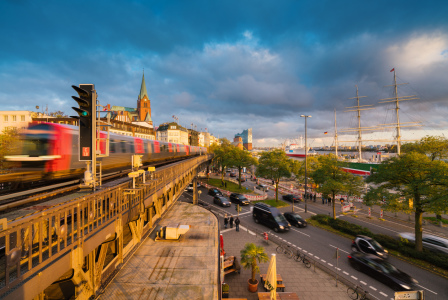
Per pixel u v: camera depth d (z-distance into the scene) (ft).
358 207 124.67
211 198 138.00
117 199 28.94
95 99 25.71
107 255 37.27
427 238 70.64
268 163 130.41
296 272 57.26
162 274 35.86
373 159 247.29
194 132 431.02
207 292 31.32
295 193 159.63
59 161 34.99
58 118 187.32
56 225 17.37
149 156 82.89
